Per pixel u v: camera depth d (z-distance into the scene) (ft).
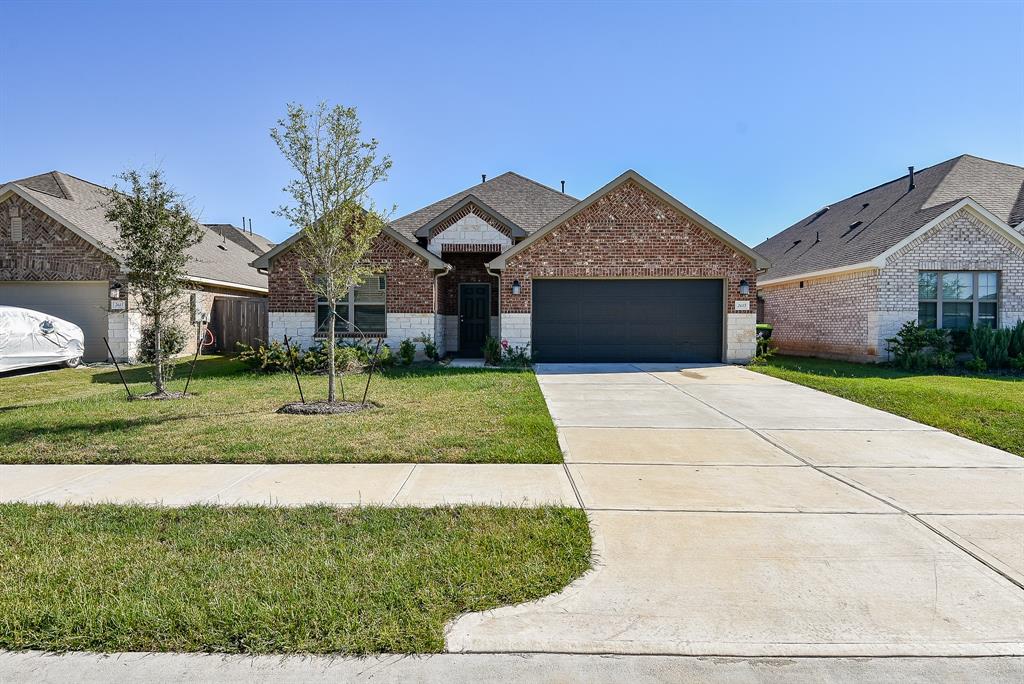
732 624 10.27
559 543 13.25
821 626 10.21
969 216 50.67
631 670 9.11
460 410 28.66
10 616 10.13
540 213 64.54
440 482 17.84
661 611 10.66
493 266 51.78
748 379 41.96
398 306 51.93
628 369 47.75
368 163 29.91
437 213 65.87
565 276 51.98
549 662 9.30
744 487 17.52
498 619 10.39
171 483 17.79
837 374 44.70
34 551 12.80
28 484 17.70
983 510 15.57
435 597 10.82
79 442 22.39
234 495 16.62
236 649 9.51
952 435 24.39
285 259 51.52
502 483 17.79
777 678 8.92
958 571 12.14
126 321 55.47
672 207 51.65
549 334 52.95
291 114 29.04
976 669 9.14
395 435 23.36
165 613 10.27
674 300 52.80
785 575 11.98
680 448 22.24
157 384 34.71
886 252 50.65
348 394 34.06
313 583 11.29
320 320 52.08
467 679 8.89
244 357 52.44
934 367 47.32
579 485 17.62
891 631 10.06
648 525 14.55
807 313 63.36
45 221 55.11
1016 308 50.67
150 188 34.22
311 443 22.15
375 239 51.65
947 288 51.44
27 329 47.57
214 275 68.69
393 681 8.84
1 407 30.66
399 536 13.58
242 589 11.08
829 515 15.24
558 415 28.68
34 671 9.04
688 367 49.21
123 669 9.10
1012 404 29.27
